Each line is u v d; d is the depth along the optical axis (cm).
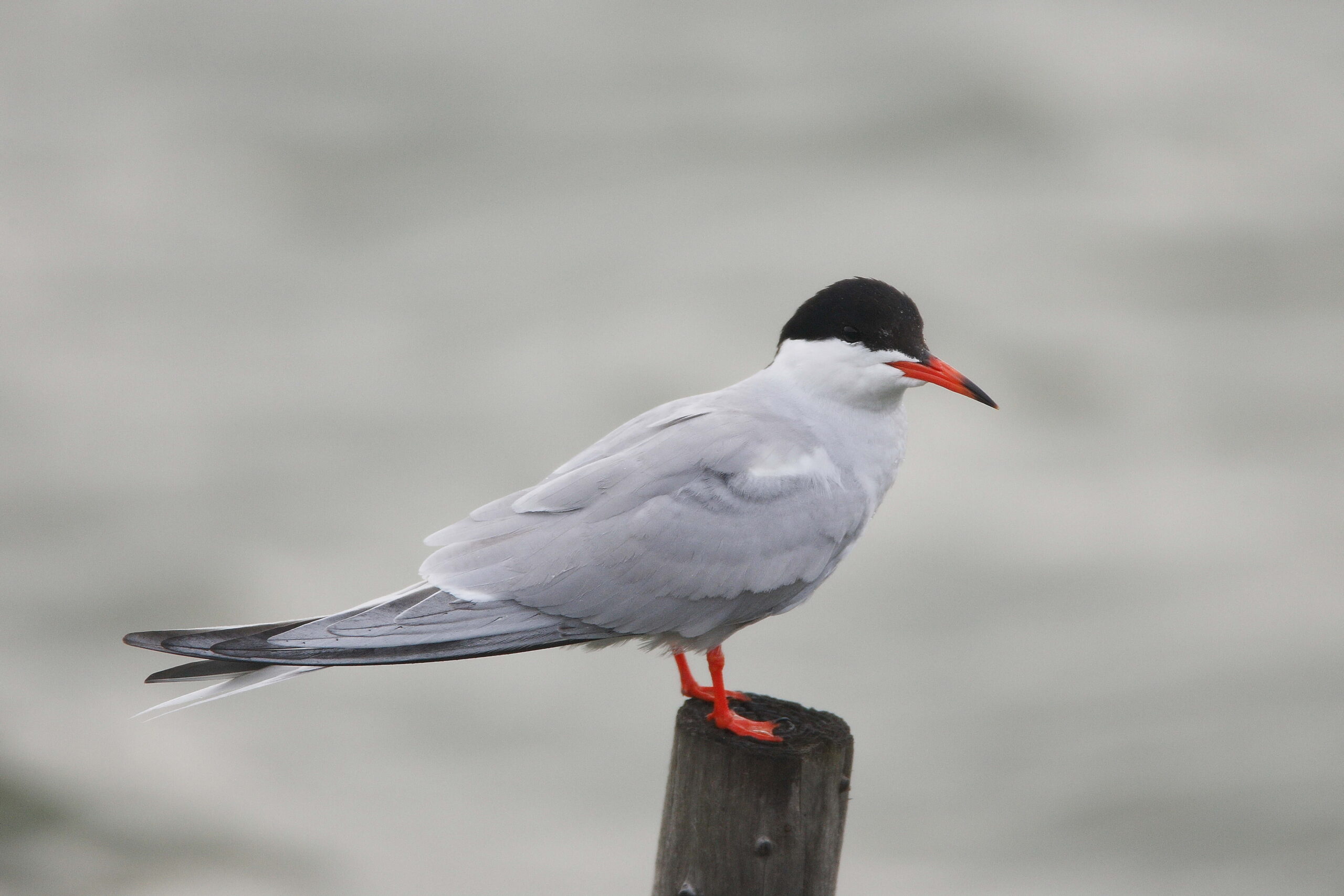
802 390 654
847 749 520
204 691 552
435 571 604
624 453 627
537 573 600
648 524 604
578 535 605
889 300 643
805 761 506
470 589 598
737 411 639
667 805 530
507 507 626
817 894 516
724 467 615
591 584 600
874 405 654
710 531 606
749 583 613
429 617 586
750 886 510
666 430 632
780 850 508
